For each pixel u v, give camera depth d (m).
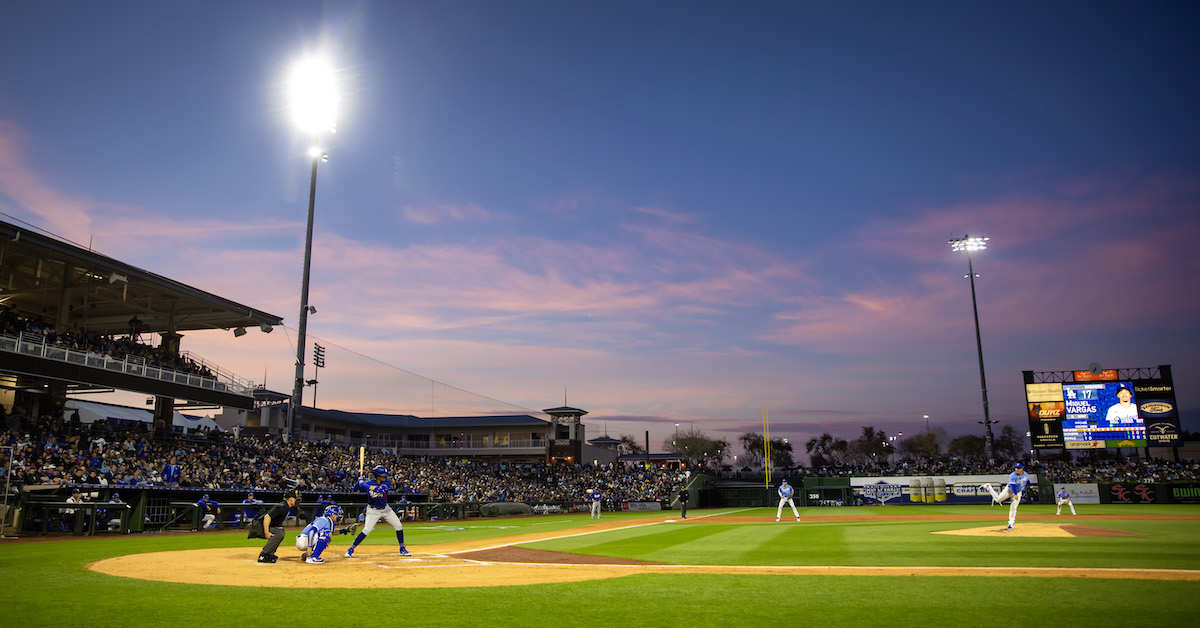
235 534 25.45
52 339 34.88
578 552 17.02
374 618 7.90
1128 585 9.68
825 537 20.78
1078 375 63.50
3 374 31.48
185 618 7.85
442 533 27.02
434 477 54.38
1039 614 7.77
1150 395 61.66
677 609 8.43
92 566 13.18
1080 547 15.72
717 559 14.67
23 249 33.00
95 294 41.03
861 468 81.69
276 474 39.00
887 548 16.34
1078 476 63.97
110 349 38.31
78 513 23.70
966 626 7.24
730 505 72.56
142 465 32.41
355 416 81.25
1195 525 24.08
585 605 8.73
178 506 28.55
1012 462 73.31
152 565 13.45
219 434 44.16
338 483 42.75
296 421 46.91
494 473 65.25
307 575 11.97
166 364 41.41
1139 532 20.55
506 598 9.29
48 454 28.83
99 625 7.44
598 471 77.00
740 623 7.58
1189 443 81.25
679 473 75.56
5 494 23.11
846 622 7.55
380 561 14.66
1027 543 17.06
